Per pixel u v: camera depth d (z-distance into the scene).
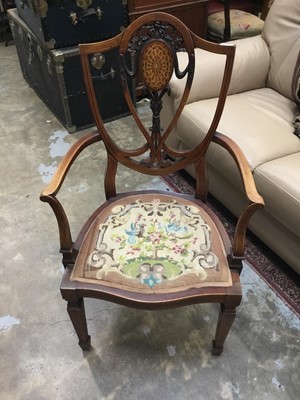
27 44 2.39
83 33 2.09
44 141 2.24
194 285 1.00
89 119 2.33
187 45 1.06
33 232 1.68
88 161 2.08
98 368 1.22
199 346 1.27
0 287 1.45
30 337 1.30
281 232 1.40
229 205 1.65
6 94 2.71
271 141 1.45
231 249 1.07
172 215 1.19
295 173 1.28
